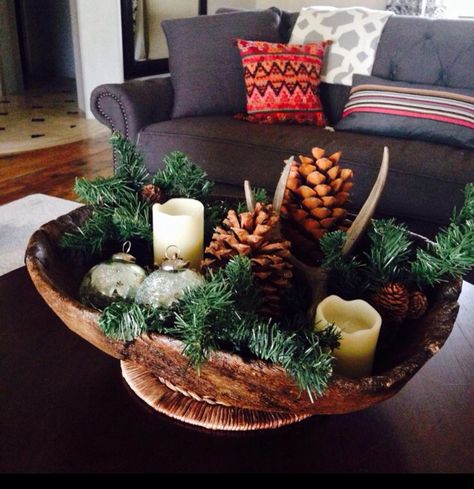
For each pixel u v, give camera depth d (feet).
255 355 1.80
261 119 6.91
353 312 2.20
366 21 7.31
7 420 2.07
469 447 2.07
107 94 6.61
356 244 2.61
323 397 1.75
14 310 2.78
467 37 6.73
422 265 2.38
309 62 7.09
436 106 6.19
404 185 5.44
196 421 2.09
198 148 6.30
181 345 1.79
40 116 13.75
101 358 2.46
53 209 7.97
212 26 7.33
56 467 1.88
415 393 2.34
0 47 15.67
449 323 2.05
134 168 2.91
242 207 2.69
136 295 2.11
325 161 2.55
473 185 2.58
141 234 2.67
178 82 7.21
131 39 13.97
